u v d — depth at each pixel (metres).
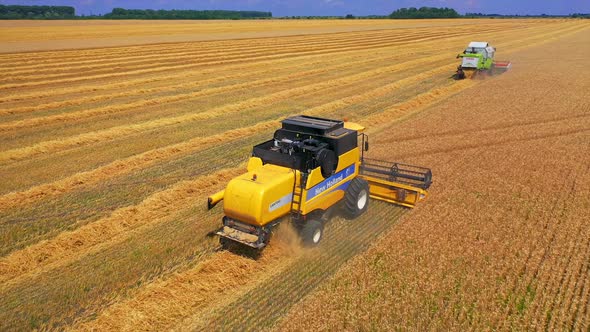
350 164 11.17
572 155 16.61
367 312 7.99
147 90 28.08
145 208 12.44
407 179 13.80
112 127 20.27
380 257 9.75
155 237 10.98
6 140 18.42
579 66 37.94
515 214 11.81
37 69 35.78
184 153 17.25
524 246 10.12
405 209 12.20
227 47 53.91
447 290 8.58
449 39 65.81
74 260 10.08
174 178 14.65
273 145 10.75
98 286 9.05
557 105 24.41
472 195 13.01
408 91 28.34
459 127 20.48
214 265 9.60
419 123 21.27
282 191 9.33
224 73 34.78
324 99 26.23
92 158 16.59
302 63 40.06
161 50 49.97
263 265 9.64
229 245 10.37
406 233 10.73
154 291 8.81
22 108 23.08
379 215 11.91
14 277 9.50
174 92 27.92
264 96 26.72
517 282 8.83
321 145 10.27
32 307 8.48
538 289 8.58
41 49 49.38
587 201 12.58
